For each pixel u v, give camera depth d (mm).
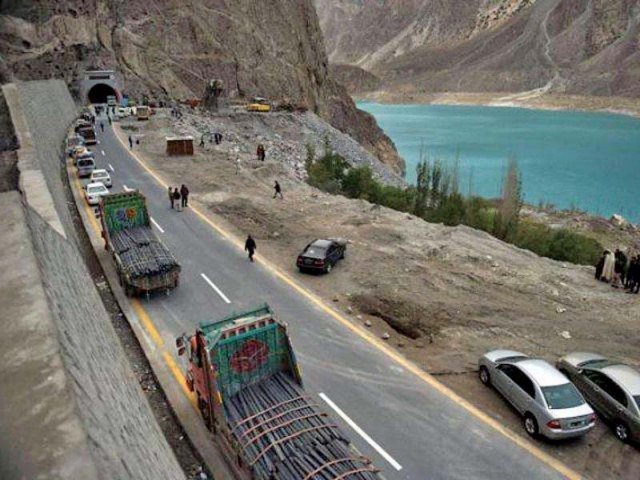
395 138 172000
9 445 3129
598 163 123125
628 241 59406
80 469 3008
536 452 13320
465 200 50781
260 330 13000
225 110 84812
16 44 73875
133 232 23938
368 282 23859
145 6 103375
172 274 21094
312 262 24203
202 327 13312
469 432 13969
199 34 107625
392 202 49938
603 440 14039
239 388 12953
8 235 5949
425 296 22641
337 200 38188
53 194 24234
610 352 18672
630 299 24062
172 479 7105
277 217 32969
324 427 11312
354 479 9883
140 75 94250
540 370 14562
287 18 132000
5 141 26734
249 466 10609
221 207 34156
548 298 23516
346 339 18625
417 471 12594
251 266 24969
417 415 14609
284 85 120125
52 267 6734
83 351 5695
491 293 23609
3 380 3631
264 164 48625
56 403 3457
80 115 68875
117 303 20547
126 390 7871
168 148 48781
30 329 4223
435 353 18219
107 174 37562
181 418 13859
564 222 65188
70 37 84125
